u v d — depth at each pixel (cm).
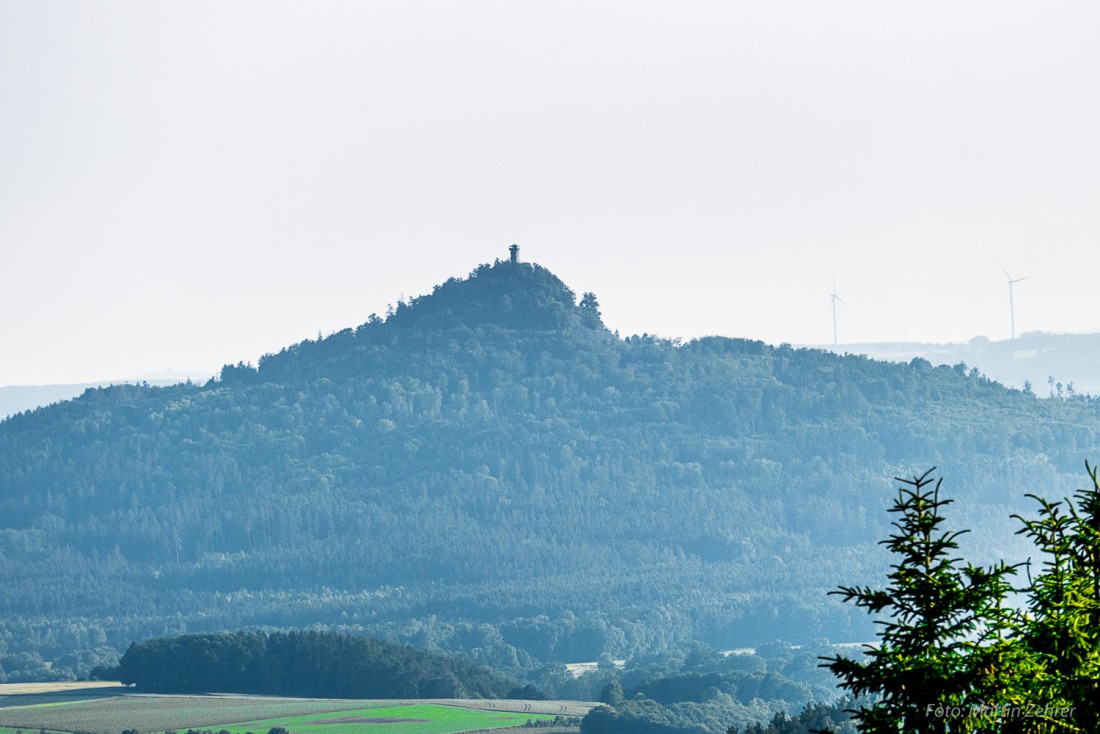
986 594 10662
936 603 10606
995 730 10262
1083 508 11188
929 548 10856
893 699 10519
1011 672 10338
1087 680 10262
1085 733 10225
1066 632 10475
